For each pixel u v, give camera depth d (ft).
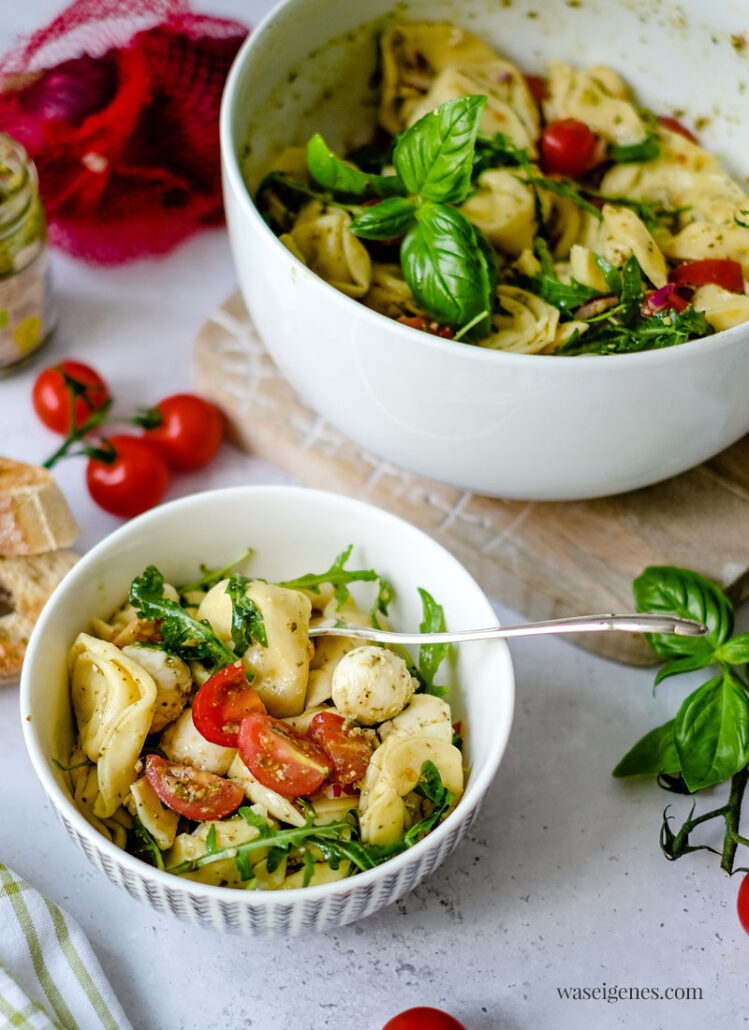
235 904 1.73
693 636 1.99
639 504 2.23
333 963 1.93
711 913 1.98
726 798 2.06
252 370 2.35
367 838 1.83
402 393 1.98
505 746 1.83
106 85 2.55
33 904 1.89
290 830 1.81
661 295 2.08
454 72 2.29
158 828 1.83
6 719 2.09
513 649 2.19
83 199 2.51
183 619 1.92
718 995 1.92
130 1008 1.89
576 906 1.97
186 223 2.55
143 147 2.52
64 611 1.92
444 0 2.28
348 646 1.98
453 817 1.78
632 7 2.26
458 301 2.01
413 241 2.03
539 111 2.32
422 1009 1.83
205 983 1.91
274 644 1.90
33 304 2.34
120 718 1.85
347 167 2.08
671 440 2.01
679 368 1.91
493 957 1.94
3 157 2.29
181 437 2.27
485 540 2.21
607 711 2.14
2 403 2.39
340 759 1.86
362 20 2.26
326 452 2.28
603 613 2.15
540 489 2.09
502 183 2.19
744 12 2.18
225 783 1.85
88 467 2.26
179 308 2.51
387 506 2.25
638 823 2.04
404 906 1.97
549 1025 1.90
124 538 1.96
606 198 2.25
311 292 1.94
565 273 2.19
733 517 2.22
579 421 1.95
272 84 2.23
